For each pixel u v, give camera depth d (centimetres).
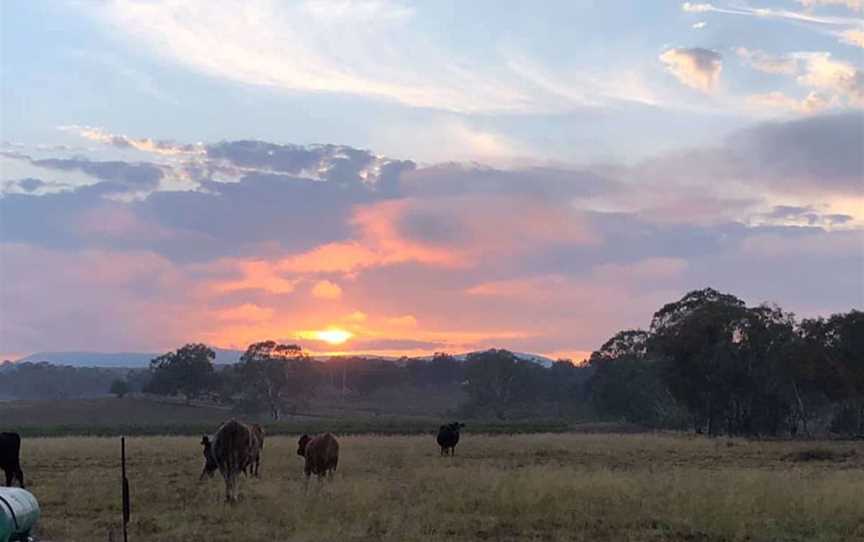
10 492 1108
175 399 13862
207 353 13100
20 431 6925
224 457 1892
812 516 1652
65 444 4262
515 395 12081
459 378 18975
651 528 1562
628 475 2305
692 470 2664
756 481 2088
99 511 1791
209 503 1841
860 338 6856
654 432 7031
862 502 1794
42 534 1491
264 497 1920
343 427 7444
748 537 1492
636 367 9431
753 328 7338
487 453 3694
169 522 1606
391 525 1505
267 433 6322
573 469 2627
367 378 17162
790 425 7688
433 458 3325
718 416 7675
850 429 7762
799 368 7006
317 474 2200
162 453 3606
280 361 11769
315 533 1434
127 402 13275
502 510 1723
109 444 4256
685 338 7512
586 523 1598
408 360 19250
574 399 13988
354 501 1761
